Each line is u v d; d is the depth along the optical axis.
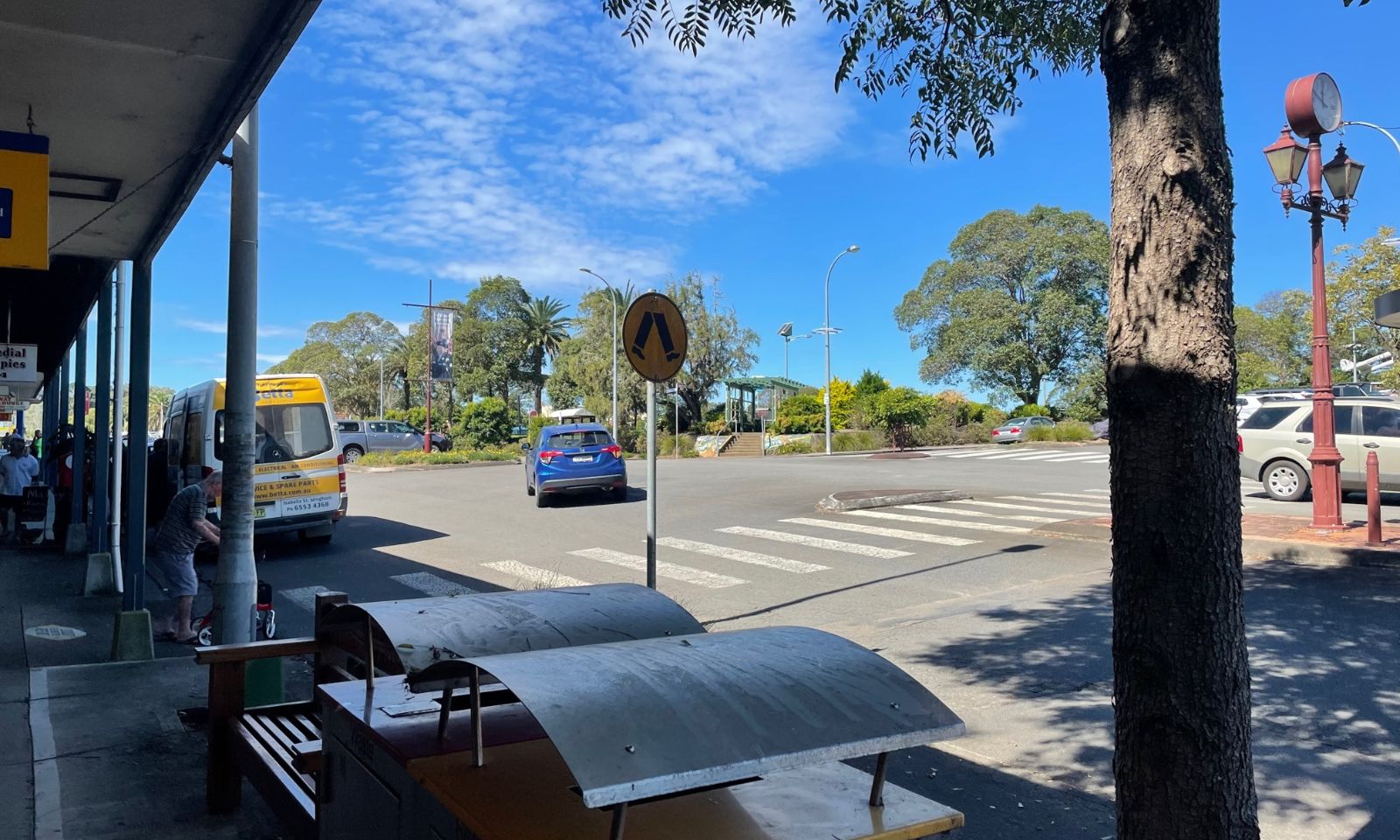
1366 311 27.00
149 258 8.55
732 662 2.36
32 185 5.46
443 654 2.84
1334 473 11.44
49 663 7.43
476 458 38.69
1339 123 10.84
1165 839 2.33
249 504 6.38
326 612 4.47
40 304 13.07
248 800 4.62
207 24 4.70
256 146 6.48
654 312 6.84
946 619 8.65
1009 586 10.01
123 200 7.20
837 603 9.55
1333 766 4.97
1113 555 2.51
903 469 25.41
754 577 11.05
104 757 5.18
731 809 2.22
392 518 17.77
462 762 2.46
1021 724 5.81
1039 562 11.25
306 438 13.77
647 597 3.40
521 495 21.25
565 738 1.92
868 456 34.31
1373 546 10.20
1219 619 2.32
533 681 2.15
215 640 6.25
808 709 2.20
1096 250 53.78
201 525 8.45
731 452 47.28
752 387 58.47
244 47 4.93
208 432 13.43
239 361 6.37
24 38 4.79
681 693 2.15
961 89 5.16
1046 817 4.51
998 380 57.12
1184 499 2.33
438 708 2.93
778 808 2.23
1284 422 16.41
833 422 50.78
